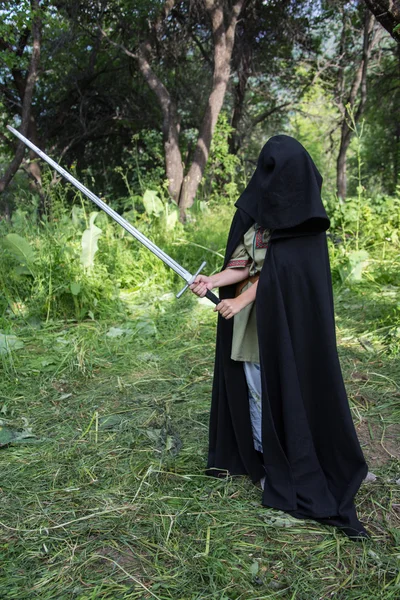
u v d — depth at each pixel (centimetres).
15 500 271
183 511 261
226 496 272
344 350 465
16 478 290
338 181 1748
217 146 1508
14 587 216
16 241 591
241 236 264
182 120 1839
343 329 515
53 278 588
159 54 1573
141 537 244
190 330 523
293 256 250
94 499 271
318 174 248
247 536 245
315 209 237
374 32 1571
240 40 1689
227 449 291
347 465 259
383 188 2538
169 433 335
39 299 574
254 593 213
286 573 223
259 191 247
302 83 1886
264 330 254
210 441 298
